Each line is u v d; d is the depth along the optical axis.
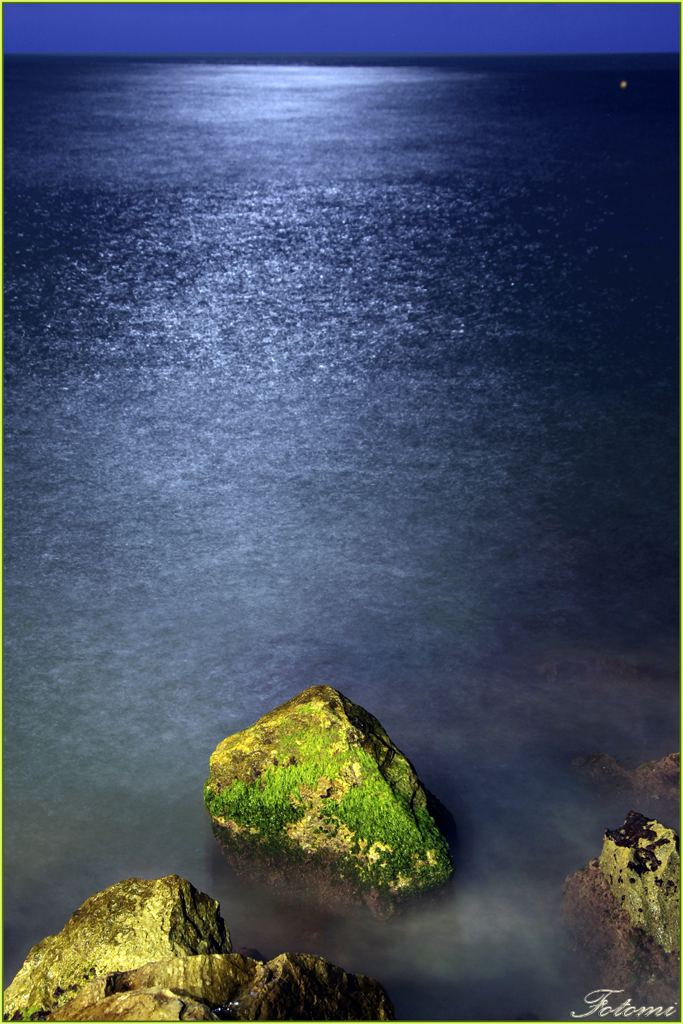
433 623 7.64
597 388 13.36
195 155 39.34
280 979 3.67
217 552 8.92
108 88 86.69
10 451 11.35
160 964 3.66
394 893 4.74
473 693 6.69
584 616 7.71
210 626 7.64
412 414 12.55
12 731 6.31
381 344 15.79
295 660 7.14
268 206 28.42
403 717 6.40
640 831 4.62
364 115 59.69
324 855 4.89
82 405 13.02
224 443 11.66
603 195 30.02
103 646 7.36
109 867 5.14
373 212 27.66
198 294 19.09
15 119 53.75
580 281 19.62
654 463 10.78
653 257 21.55
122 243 23.41
